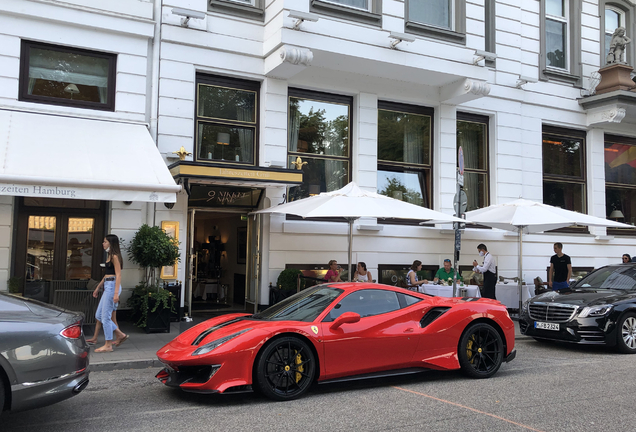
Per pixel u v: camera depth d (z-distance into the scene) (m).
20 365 4.30
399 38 11.28
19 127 8.75
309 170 12.18
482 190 14.33
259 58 11.46
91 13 9.98
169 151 10.48
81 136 9.09
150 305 9.41
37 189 7.44
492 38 14.23
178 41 10.68
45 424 4.76
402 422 4.83
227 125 11.36
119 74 10.25
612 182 16.62
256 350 5.44
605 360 8.03
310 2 11.00
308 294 6.67
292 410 5.22
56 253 9.91
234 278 14.22
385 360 6.07
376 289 6.46
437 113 13.60
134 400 5.59
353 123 12.64
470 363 6.66
